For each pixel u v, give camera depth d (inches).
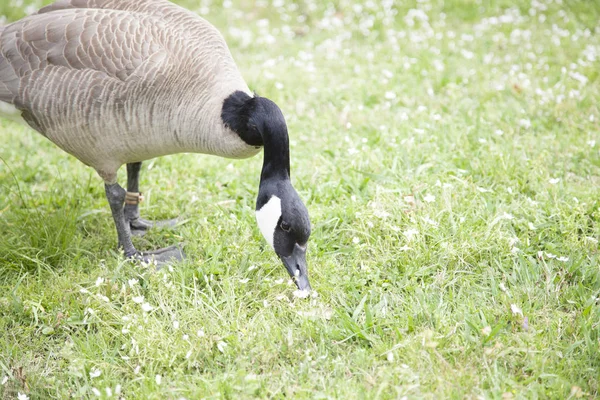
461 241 300.0
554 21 561.9
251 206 350.6
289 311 269.7
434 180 346.0
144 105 268.8
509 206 322.3
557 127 401.4
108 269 305.1
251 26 588.4
